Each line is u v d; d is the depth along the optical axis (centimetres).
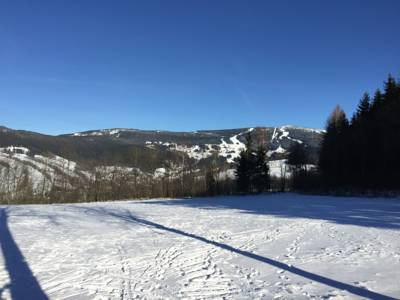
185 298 730
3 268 929
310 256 1123
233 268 976
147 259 1066
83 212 2622
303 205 3397
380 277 879
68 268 945
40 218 2073
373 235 1525
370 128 5509
